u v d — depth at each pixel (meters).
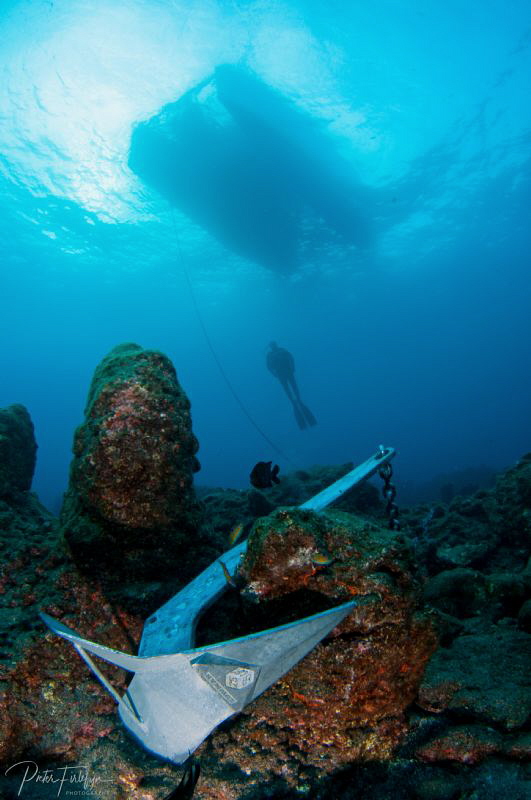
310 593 2.38
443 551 5.15
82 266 35.62
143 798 2.19
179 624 2.48
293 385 23.39
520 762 2.14
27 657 2.64
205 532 3.57
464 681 2.62
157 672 1.88
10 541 3.71
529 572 3.92
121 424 3.13
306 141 23.31
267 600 2.42
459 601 3.87
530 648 2.96
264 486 3.67
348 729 2.35
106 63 16.83
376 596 2.29
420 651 2.39
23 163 21.31
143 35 16.08
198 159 21.23
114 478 3.08
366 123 23.64
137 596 3.08
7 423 4.86
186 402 3.54
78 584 3.14
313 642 1.81
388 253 41.97
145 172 21.48
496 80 23.05
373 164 27.03
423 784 2.15
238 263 37.38
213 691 1.82
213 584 2.79
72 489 3.54
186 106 19.14
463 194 33.50
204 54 17.33
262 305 53.69
